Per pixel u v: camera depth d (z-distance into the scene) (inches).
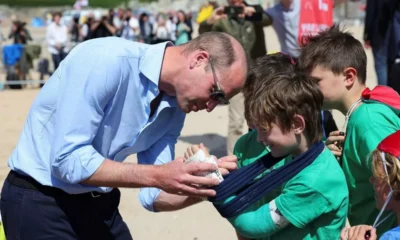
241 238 137.1
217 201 119.0
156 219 236.1
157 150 136.6
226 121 419.5
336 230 118.6
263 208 118.3
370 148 126.6
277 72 126.2
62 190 127.9
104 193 133.3
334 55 135.8
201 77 118.4
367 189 133.6
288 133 116.2
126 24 893.2
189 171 115.0
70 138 116.7
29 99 554.3
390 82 337.1
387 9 340.2
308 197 114.9
